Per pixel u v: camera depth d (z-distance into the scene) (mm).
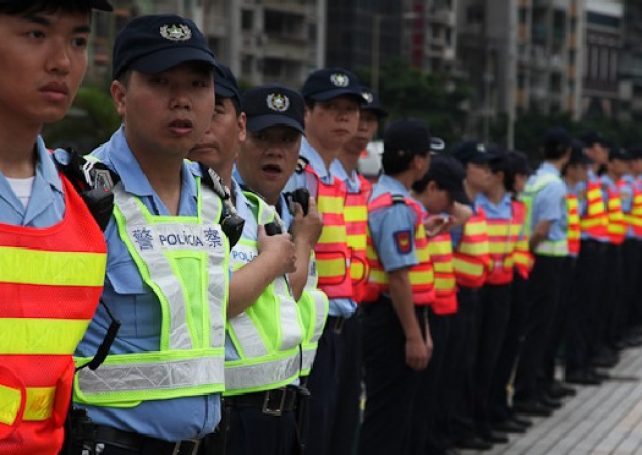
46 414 4664
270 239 6684
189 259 5664
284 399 6945
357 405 9719
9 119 4523
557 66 139750
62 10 4488
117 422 5480
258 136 7988
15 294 4516
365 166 26578
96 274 4785
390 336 10938
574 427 15445
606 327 21828
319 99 9562
